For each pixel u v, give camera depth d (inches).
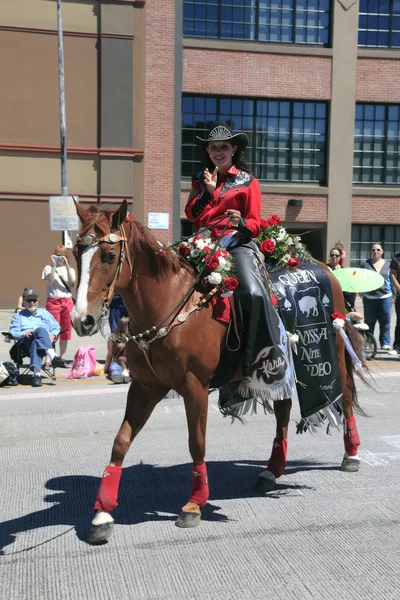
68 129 709.3
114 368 390.9
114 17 705.0
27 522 172.7
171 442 253.0
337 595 133.0
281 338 176.2
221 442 251.6
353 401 219.8
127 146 724.0
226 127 175.2
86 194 719.1
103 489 160.9
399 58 820.0
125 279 152.8
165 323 158.1
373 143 836.0
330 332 199.9
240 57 776.3
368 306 495.8
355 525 169.6
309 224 824.9
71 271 438.9
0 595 133.7
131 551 154.4
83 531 166.2
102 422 289.0
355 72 808.9
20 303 409.1
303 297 195.9
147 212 742.5
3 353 489.1
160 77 733.3
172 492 195.3
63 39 700.7
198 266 169.5
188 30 767.1
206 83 768.3
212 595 133.3
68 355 480.4
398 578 140.3
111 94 713.0
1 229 700.0
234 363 174.1
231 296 170.1
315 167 823.1
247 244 183.8
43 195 707.4
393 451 237.0
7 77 687.1
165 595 133.4
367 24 820.0
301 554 152.3
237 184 174.2
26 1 683.4
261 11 786.2
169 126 740.7
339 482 203.8
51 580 140.2
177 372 160.4
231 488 198.8
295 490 196.7
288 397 181.8
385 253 849.5
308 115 813.9
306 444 247.4
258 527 168.6
